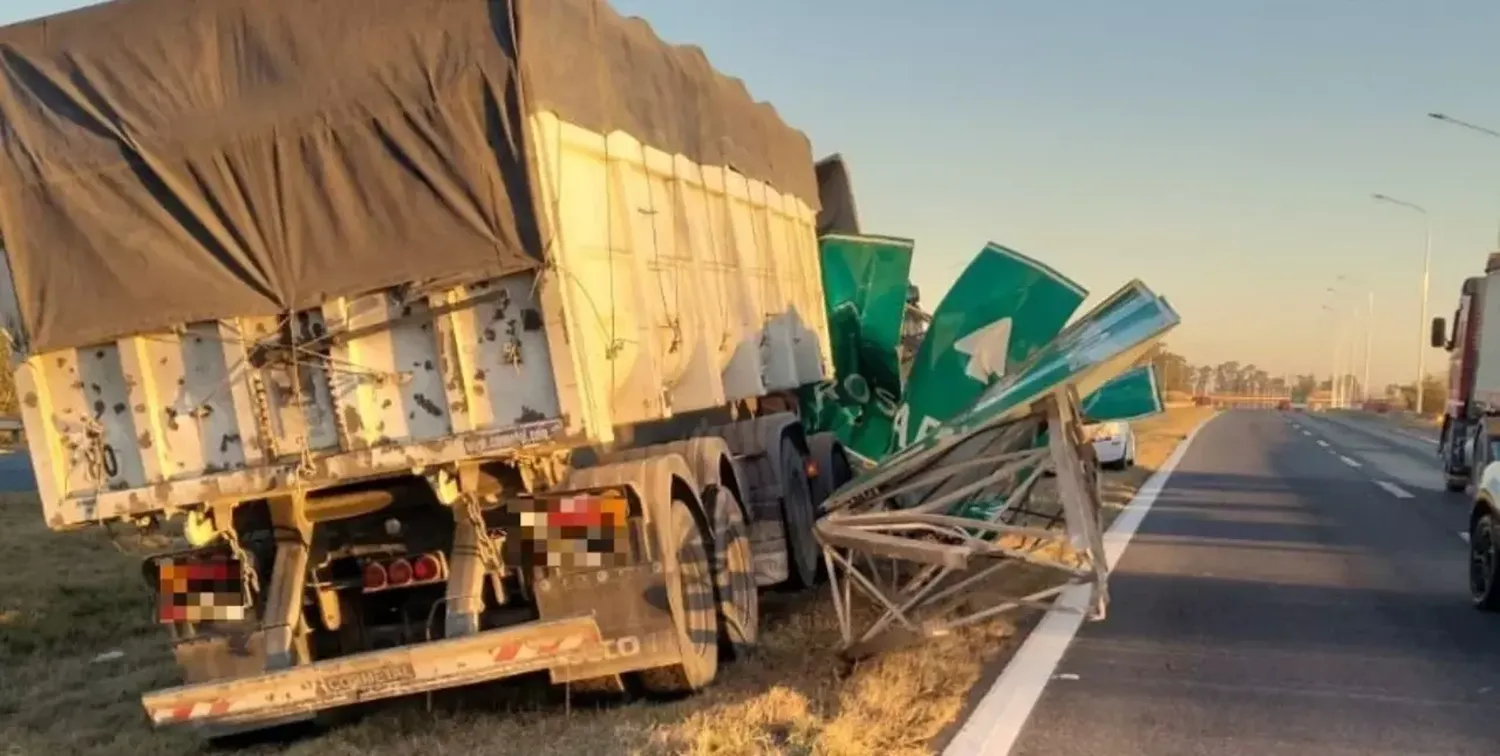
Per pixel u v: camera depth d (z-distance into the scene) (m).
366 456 6.09
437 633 7.20
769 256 10.97
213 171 6.16
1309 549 13.08
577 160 6.54
